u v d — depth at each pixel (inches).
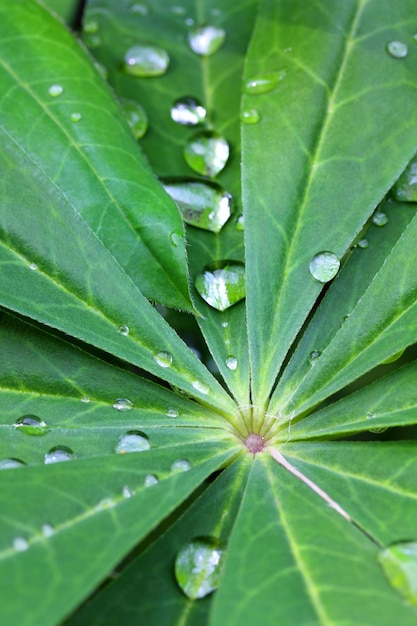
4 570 6.3
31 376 7.3
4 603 6.3
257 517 6.8
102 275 7.3
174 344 7.3
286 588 6.5
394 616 6.4
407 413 7.2
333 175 7.6
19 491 6.6
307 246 7.5
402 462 7.1
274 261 7.5
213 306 7.5
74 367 7.3
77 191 7.5
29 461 7.1
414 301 7.3
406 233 7.3
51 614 6.2
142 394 7.3
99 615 6.7
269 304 7.4
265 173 7.6
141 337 7.3
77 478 6.7
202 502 7.0
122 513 6.6
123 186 7.5
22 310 7.1
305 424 7.3
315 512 6.9
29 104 7.7
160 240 7.4
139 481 6.8
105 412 7.3
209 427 7.3
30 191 7.2
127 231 7.4
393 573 6.6
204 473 7.1
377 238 7.7
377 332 7.3
